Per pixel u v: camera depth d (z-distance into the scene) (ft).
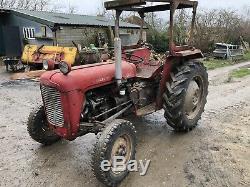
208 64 41.29
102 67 12.37
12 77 33.12
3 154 13.07
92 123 11.34
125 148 11.19
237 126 16.03
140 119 17.20
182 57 14.98
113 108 12.51
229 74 32.76
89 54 34.27
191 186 10.48
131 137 11.28
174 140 14.28
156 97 14.62
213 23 60.90
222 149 13.25
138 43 17.08
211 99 21.49
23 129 16.03
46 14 51.11
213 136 14.71
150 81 14.78
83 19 52.90
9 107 20.52
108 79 12.13
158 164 12.03
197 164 11.97
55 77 10.94
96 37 49.01
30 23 47.01
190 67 14.66
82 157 12.76
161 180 10.91
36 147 13.76
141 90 14.10
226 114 18.06
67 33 45.19
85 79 11.27
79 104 11.10
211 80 29.07
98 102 12.07
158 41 54.49
